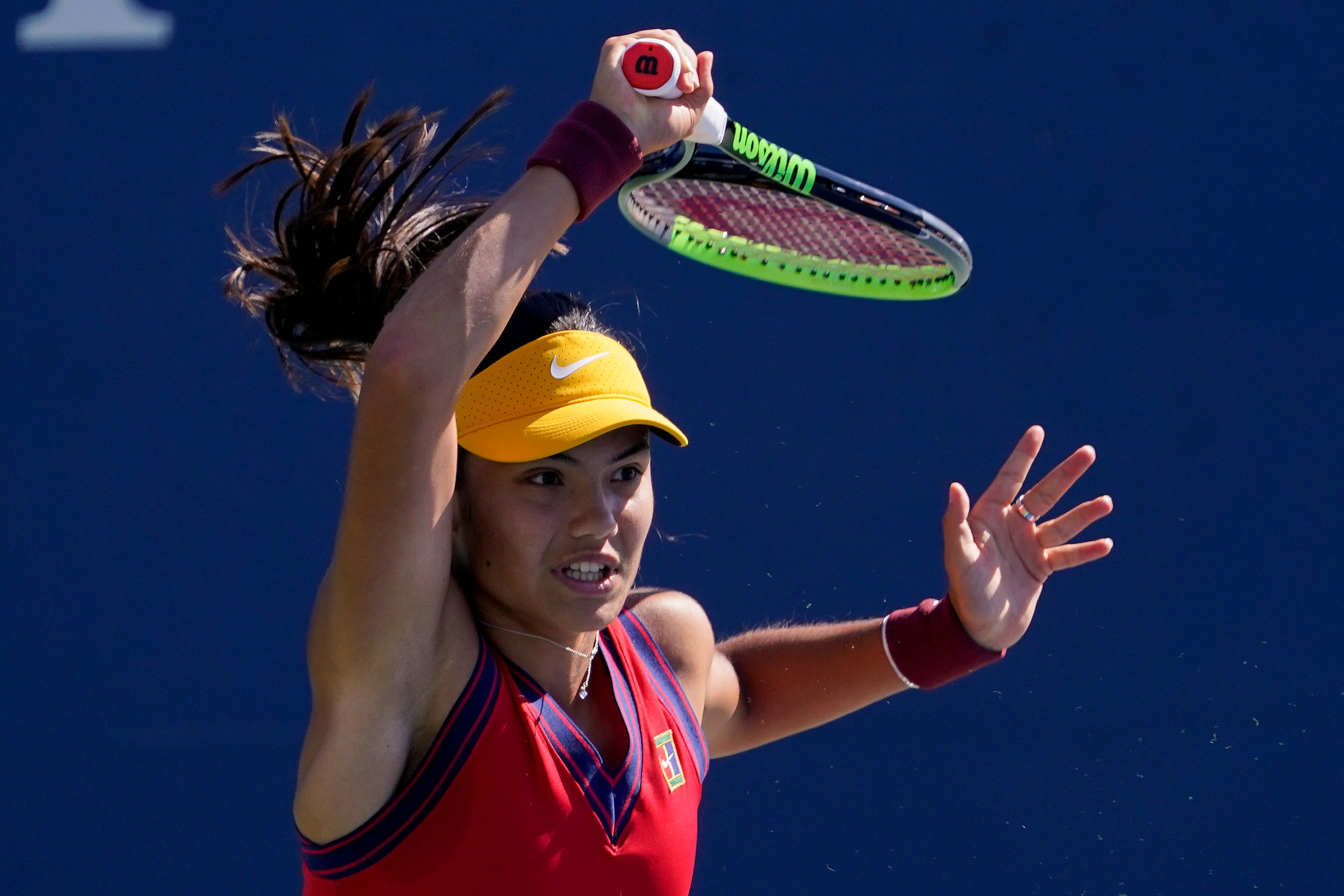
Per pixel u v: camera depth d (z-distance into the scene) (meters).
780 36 19.56
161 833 18.75
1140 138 19.44
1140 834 17.47
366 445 6.46
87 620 19.62
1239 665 18.73
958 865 17.25
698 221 9.48
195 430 19.91
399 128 8.65
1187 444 19.20
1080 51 19.47
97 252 20.08
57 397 19.94
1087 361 19.36
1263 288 19.31
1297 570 18.92
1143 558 19.03
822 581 19.09
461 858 7.24
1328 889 16.67
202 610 19.66
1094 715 18.70
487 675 7.43
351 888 7.30
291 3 19.97
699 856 17.56
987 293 19.50
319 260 8.41
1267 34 19.34
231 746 19.33
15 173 20.14
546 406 7.48
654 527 19.12
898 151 19.53
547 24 19.80
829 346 19.45
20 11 20.19
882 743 18.42
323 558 19.73
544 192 6.89
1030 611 9.55
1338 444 19.09
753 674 10.19
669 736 8.25
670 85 7.23
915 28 19.56
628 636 8.51
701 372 19.41
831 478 19.25
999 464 19.25
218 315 19.98
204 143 20.08
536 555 7.55
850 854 17.78
